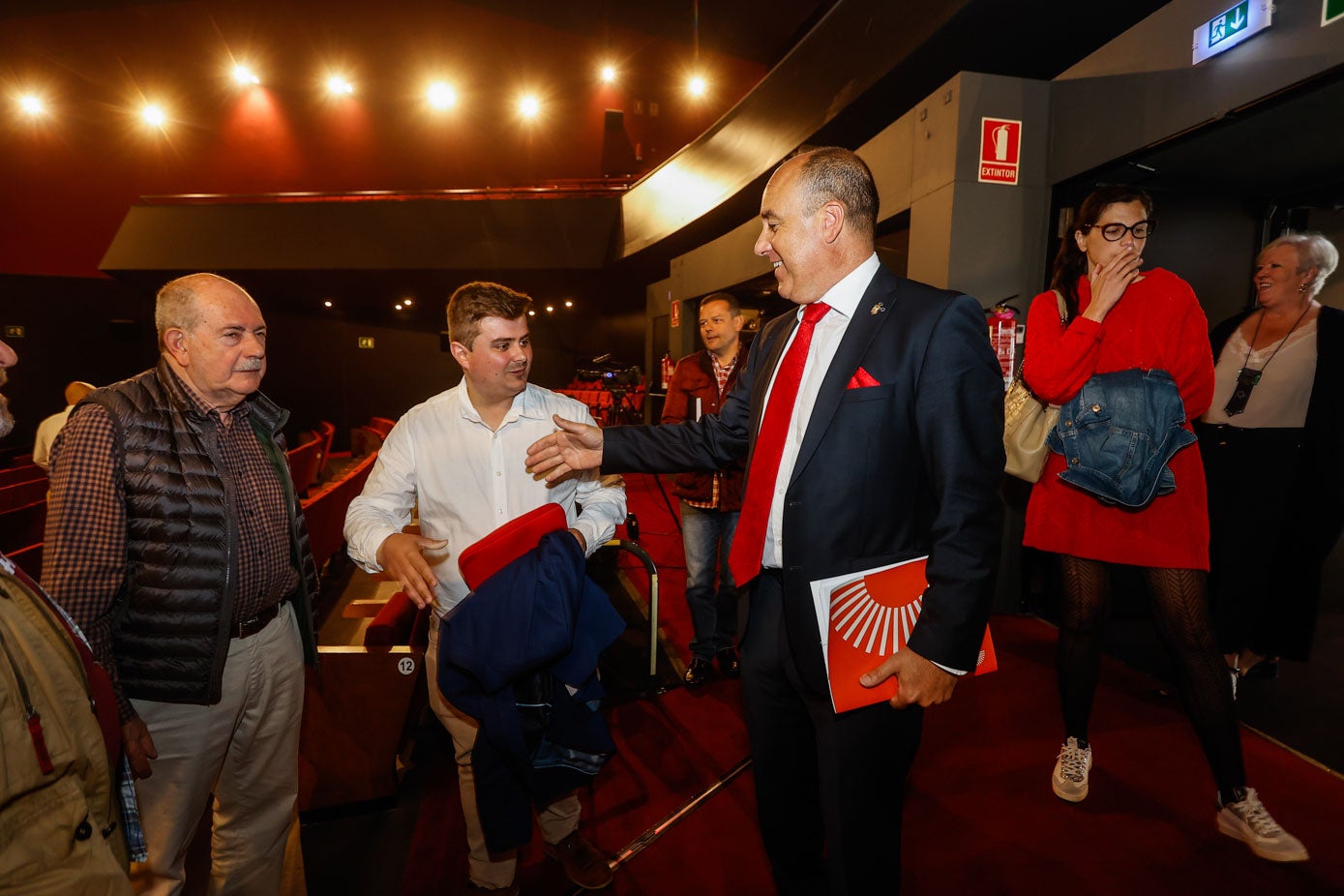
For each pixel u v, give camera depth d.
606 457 1.38
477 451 1.46
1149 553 1.66
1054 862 1.67
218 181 12.30
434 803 2.05
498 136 13.19
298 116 12.47
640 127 13.50
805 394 1.15
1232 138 2.57
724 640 2.83
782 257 1.13
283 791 1.47
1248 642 2.47
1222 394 2.47
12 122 10.98
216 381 1.25
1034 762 2.10
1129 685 2.55
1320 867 1.61
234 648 1.31
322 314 14.00
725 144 7.45
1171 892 1.56
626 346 16.25
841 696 0.97
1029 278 3.32
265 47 11.95
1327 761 2.06
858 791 1.07
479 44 12.59
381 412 14.61
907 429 1.03
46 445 4.42
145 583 1.19
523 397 1.51
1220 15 2.37
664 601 3.92
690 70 13.12
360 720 1.96
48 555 1.08
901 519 1.05
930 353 0.99
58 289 11.29
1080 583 1.80
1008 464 1.82
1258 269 2.36
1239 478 2.40
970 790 1.97
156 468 1.19
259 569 1.34
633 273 11.41
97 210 11.68
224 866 1.44
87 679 0.92
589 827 1.91
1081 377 1.63
